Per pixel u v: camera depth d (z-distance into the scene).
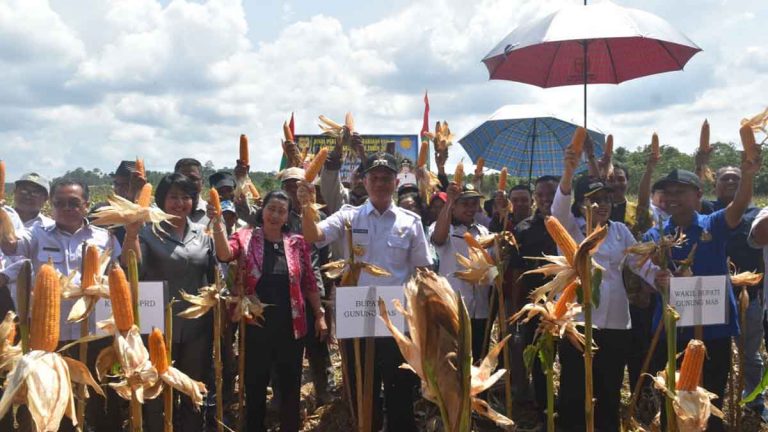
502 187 5.19
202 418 4.62
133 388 2.13
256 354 4.60
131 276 2.16
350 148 5.48
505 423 1.73
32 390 1.72
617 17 4.94
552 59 5.97
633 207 5.88
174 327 4.36
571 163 4.14
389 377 4.38
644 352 5.45
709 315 3.14
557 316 2.64
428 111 5.52
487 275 4.11
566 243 2.40
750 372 5.42
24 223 5.58
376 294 3.21
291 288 4.67
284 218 4.77
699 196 4.82
